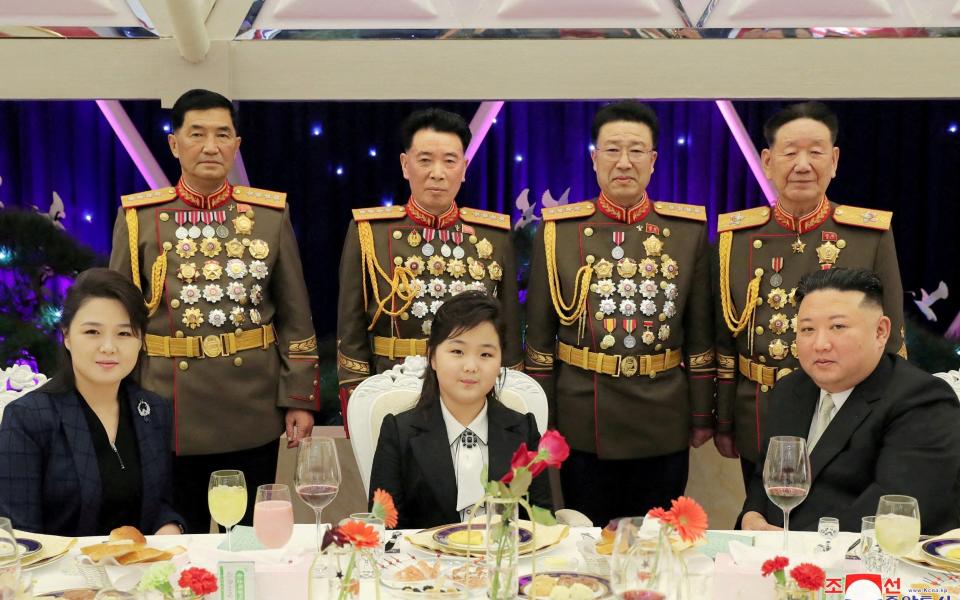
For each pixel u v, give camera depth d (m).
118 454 2.52
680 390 3.60
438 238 3.63
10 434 2.41
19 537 2.07
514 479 1.50
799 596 1.54
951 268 4.92
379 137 4.90
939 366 4.70
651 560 1.44
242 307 3.50
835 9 4.08
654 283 3.57
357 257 3.63
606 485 3.64
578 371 3.59
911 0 4.09
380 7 4.08
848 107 4.91
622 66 4.10
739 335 3.57
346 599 1.54
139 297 2.49
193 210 3.53
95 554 1.87
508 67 4.11
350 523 1.51
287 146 4.89
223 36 4.08
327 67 4.10
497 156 4.88
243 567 1.72
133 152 4.85
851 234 3.48
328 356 4.88
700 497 4.27
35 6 4.03
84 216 4.89
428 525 2.54
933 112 4.86
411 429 2.59
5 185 4.84
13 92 4.05
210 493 2.01
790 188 3.44
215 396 3.45
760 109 4.83
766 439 2.68
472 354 2.49
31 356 4.43
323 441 1.98
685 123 4.88
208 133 3.45
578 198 4.88
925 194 4.92
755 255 3.55
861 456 2.46
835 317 2.45
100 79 4.05
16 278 4.52
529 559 1.98
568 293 3.60
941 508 2.37
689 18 4.09
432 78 4.11
